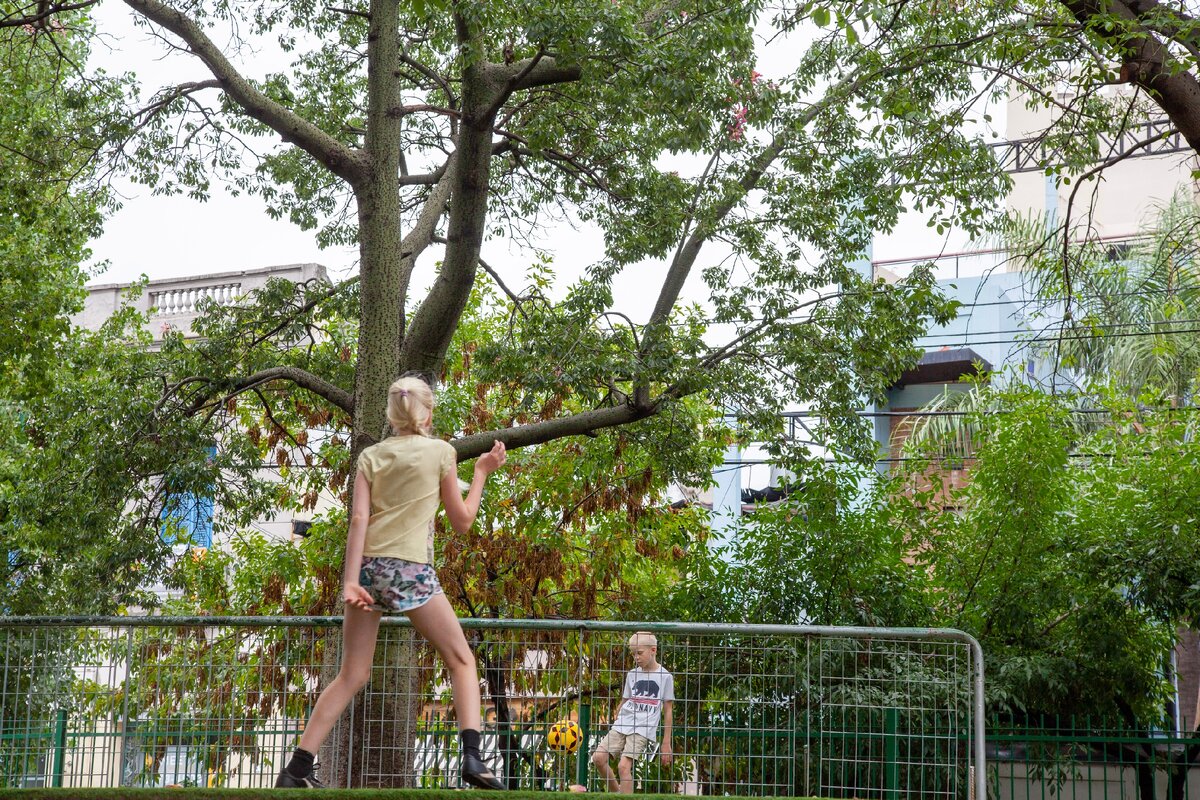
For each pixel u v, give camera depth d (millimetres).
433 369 11312
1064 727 11453
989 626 11914
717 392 11930
